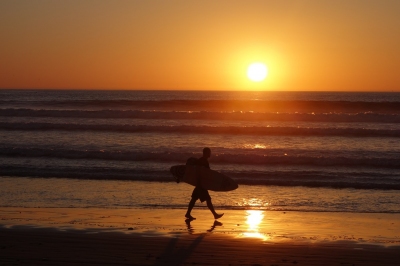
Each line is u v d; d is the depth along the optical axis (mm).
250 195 18250
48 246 10719
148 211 15367
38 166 24266
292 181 20641
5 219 13820
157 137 34281
